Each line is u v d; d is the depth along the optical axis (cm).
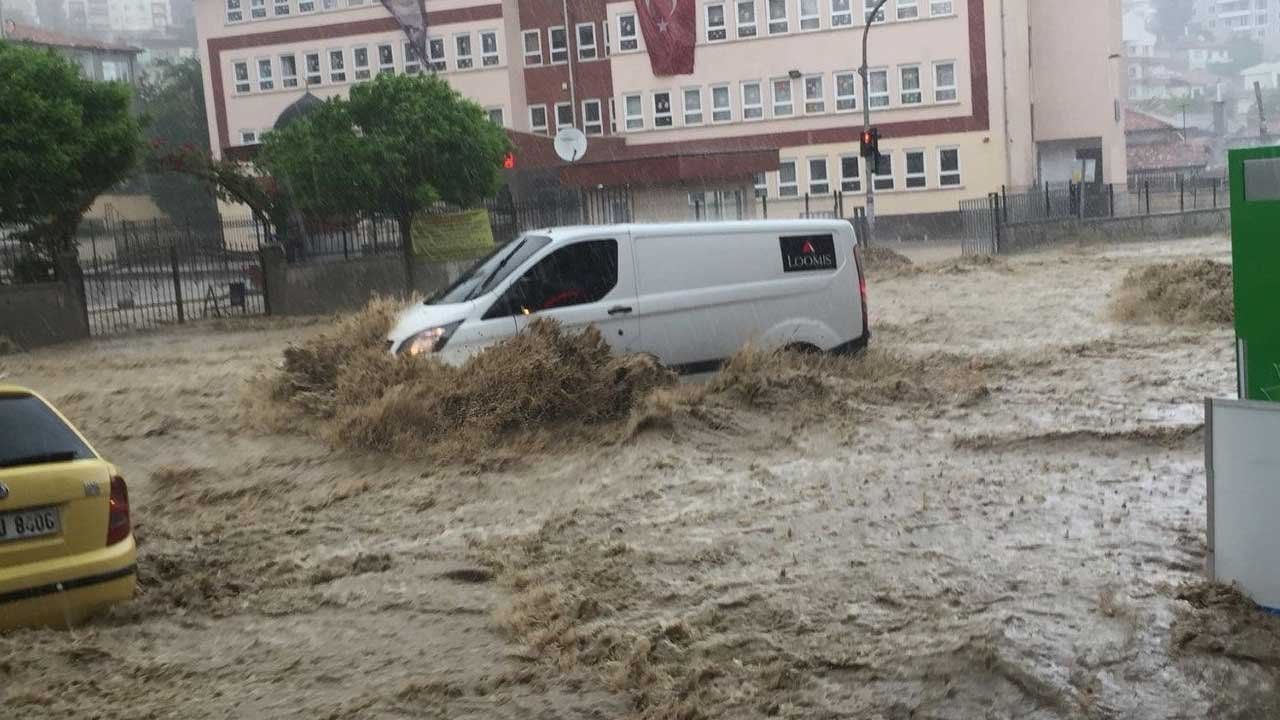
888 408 1109
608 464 945
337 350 1250
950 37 5478
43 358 2038
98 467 626
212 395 1418
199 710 494
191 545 794
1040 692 475
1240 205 548
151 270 3216
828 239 1292
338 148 2806
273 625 607
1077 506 757
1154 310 1716
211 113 6681
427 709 485
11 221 2473
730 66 5806
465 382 1070
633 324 1188
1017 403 1123
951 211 5541
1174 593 579
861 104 5644
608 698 489
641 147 5966
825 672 506
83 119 2547
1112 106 5812
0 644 570
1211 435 569
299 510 877
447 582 667
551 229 1239
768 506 795
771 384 1121
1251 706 461
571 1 6169
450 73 6281
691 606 596
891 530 719
